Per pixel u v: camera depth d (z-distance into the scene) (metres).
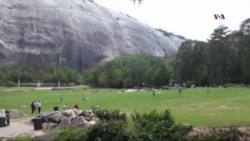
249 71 146.75
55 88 176.00
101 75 194.38
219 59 155.88
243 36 155.00
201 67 161.62
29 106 74.88
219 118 37.22
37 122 38.06
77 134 22.53
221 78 153.00
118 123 21.67
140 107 59.31
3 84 199.50
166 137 20.50
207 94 85.06
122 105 65.69
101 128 21.31
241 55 152.38
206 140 19.80
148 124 21.48
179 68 165.25
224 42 156.38
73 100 85.12
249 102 58.31
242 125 30.31
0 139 28.50
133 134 20.69
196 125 31.81
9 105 78.06
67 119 36.41
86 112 37.19
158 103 66.88
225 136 19.94
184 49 171.75
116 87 185.88
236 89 102.56
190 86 147.62
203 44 168.38
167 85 165.50
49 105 74.00
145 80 173.50
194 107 54.50
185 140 20.12
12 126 41.06
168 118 22.38
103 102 75.50
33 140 26.06
